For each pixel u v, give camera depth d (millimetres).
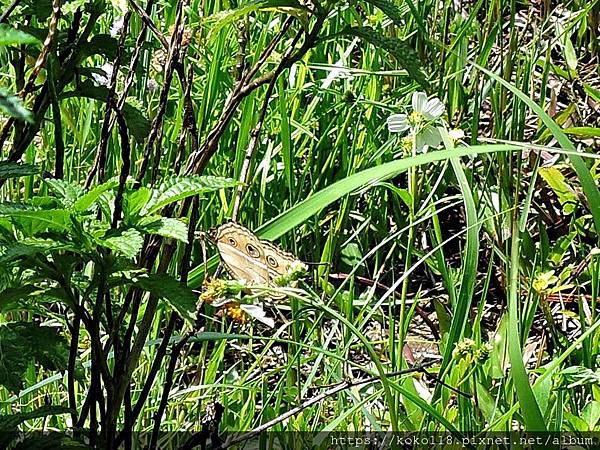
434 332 2629
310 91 3320
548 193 3271
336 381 2283
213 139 1615
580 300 2291
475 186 2795
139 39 1580
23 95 1450
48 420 2141
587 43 3797
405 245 3049
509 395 2006
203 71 3262
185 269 1565
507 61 2730
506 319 2123
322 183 3113
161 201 1295
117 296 2406
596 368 2129
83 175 2924
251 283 1523
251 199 2924
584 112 3447
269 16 3055
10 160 1557
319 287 2664
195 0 2949
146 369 2303
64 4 1568
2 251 1251
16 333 1444
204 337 1883
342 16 3195
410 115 2139
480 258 3113
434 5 3236
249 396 2160
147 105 2957
